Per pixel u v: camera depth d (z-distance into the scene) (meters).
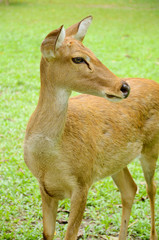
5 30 19.66
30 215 6.20
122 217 5.75
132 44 17.80
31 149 4.52
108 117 5.21
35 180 7.22
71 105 4.99
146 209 6.57
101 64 4.29
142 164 5.88
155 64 14.66
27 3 28.81
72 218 4.70
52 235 5.07
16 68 13.59
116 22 23.16
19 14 24.48
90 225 6.09
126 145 5.36
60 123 4.41
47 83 4.39
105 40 18.20
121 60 14.98
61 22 22.05
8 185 6.91
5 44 16.75
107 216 6.23
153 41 18.58
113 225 6.16
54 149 4.47
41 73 4.45
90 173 4.85
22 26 20.80
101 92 4.21
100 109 5.21
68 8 26.95
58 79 4.31
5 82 12.05
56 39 4.13
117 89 4.14
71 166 4.60
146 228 6.12
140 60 15.13
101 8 27.69
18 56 15.10
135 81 5.86
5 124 9.23
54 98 4.38
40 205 6.48
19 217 6.18
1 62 14.16
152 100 5.74
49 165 4.55
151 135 5.71
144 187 7.29
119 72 13.34
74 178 4.65
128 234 6.01
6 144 8.41
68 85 4.31
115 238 5.79
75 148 4.61
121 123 5.29
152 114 5.71
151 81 6.01
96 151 4.95
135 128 5.46
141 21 23.81
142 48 17.11
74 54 4.21
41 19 22.91
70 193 4.79
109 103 5.35
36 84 12.08
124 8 28.20
